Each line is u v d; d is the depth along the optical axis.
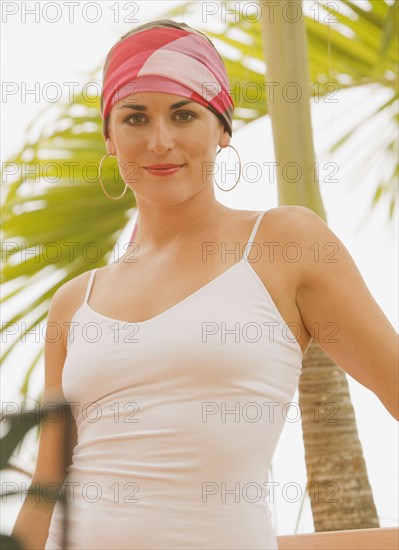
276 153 4.14
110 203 5.36
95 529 2.23
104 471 2.27
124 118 2.41
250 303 2.29
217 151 2.62
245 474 2.21
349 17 5.41
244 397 2.22
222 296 2.29
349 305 2.35
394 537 2.68
